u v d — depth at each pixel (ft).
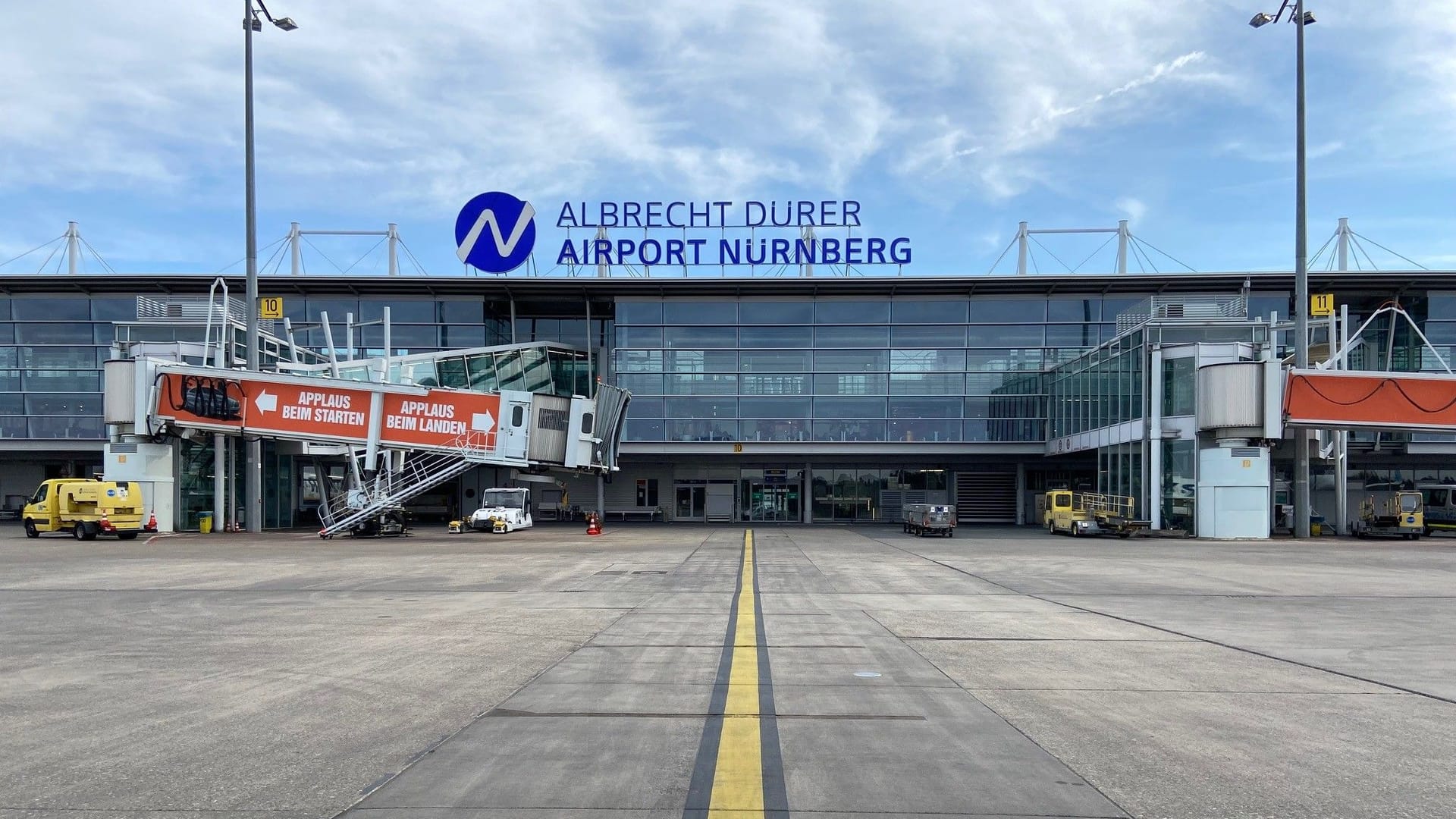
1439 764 23.58
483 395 132.26
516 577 76.33
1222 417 132.05
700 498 199.72
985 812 19.97
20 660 38.34
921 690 32.27
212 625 48.70
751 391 180.45
